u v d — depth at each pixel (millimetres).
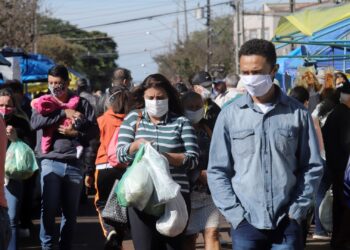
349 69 21594
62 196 12016
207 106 12578
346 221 13297
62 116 11875
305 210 7426
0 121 8547
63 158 11859
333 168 13273
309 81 18781
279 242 7449
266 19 93812
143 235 8930
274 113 7520
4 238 8531
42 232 11984
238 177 7547
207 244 10953
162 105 9086
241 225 7488
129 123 9320
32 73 26859
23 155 11781
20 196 12133
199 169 10078
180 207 8789
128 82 15008
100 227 16984
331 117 13352
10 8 47125
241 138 7520
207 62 82812
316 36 17391
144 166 8719
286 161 7469
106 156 12523
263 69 7410
